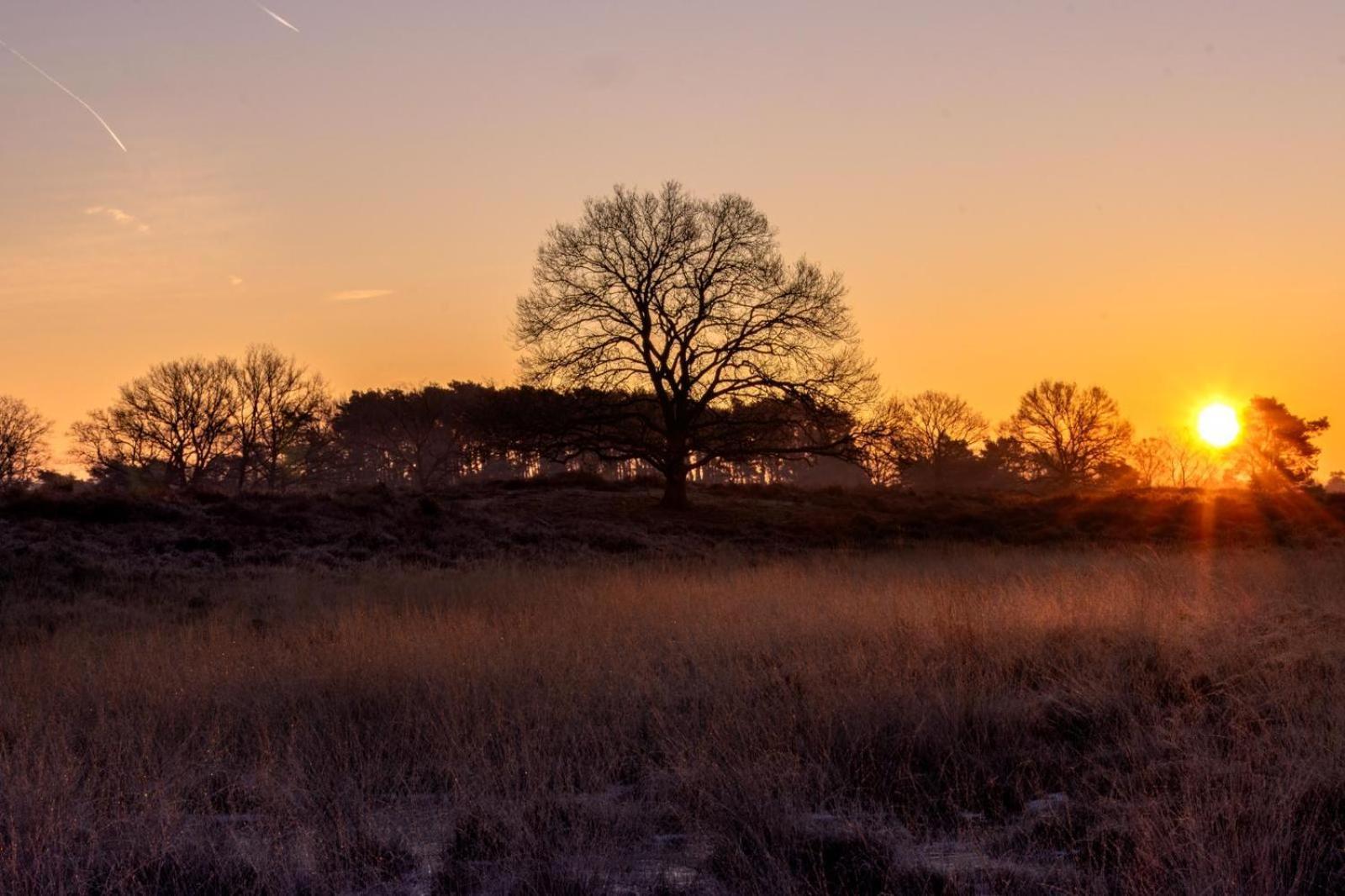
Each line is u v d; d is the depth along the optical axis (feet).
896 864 18.98
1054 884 18.02
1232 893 17.01
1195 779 21.89
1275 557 78.28
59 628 52.03
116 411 223.30
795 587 57.82
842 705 27.81
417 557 93.20
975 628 37.27
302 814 21.84
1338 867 18.62
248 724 29.58
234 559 86.33
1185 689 29.81
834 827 20.86
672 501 132.05
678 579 66.33
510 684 31.55
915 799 23.00
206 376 225.35
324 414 234.17
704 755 23.89
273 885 18.76
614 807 22.02
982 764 24.79
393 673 33.73
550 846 19.98
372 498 111.96
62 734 26.23
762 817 20.71
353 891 18.94
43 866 18.84
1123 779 22.86
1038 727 27.45
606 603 51.60
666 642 38.65
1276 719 26.71
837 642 36.65
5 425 225.97
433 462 222.69
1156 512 126.93
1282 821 18.97
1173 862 18.20
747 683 31.01
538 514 122.42
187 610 59.88
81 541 86.33
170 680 33.35
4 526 88.89
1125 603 40.88
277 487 222.28
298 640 42.39
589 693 30.91
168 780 23.56
